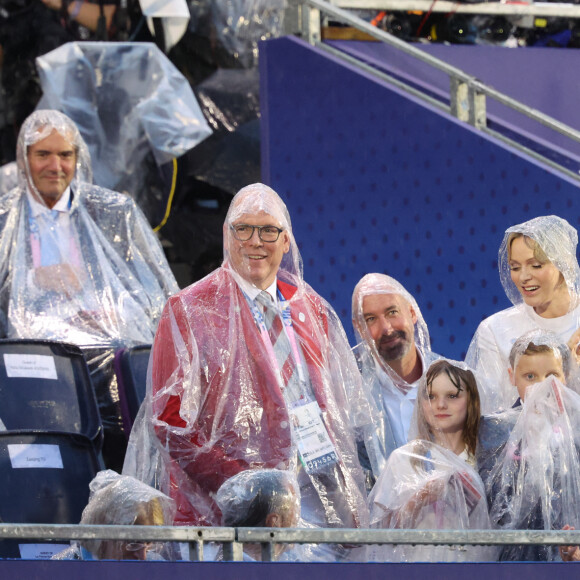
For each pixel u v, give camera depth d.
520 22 23.53
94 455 12.99
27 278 16.34
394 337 13.49
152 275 17.53
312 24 21.14
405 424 13.22
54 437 12.67
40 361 13.37
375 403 13.03
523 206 18.44
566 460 11.45
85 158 17.83
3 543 11.23
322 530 8.90
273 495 10.09
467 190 19.00
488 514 11.55
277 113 21.06
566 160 20.22
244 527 9.14
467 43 23.30
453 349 19.03
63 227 16.89
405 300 13.78
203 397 11.38
